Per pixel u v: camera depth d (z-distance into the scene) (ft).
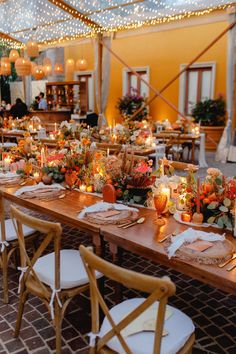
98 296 5.00
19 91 53.52
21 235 6.84
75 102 39.11
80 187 10.16
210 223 7.32
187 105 36.37
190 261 5.67
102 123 34.14
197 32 34.24
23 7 27.68
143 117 36.22
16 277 9.96
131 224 7.39
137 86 39.60
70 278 6.77
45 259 7.55
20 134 27.20
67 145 13.69
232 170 24.66
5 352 6.92
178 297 8.80
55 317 6.68
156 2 25.44
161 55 37.06
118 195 8.96
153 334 5.16
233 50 26.71
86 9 27.20
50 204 8.91
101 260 4.71
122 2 25.81
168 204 7.96
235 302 8.57
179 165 11.11
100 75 33.53
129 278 4.41
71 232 12.85
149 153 18.93
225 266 5.51
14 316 8.13
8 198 9.93
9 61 27.68
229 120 27.91
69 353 6.83
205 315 8.04
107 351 5.20
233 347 6.96
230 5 24.53
